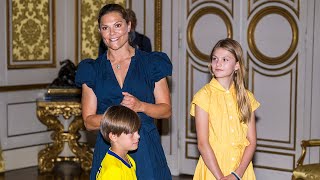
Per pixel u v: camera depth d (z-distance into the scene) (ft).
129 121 20.01
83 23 48.37
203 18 43.47
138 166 21.01
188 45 44.27
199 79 43.98
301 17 39.29
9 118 45.42
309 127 39.68
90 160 45.34
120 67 21.03
